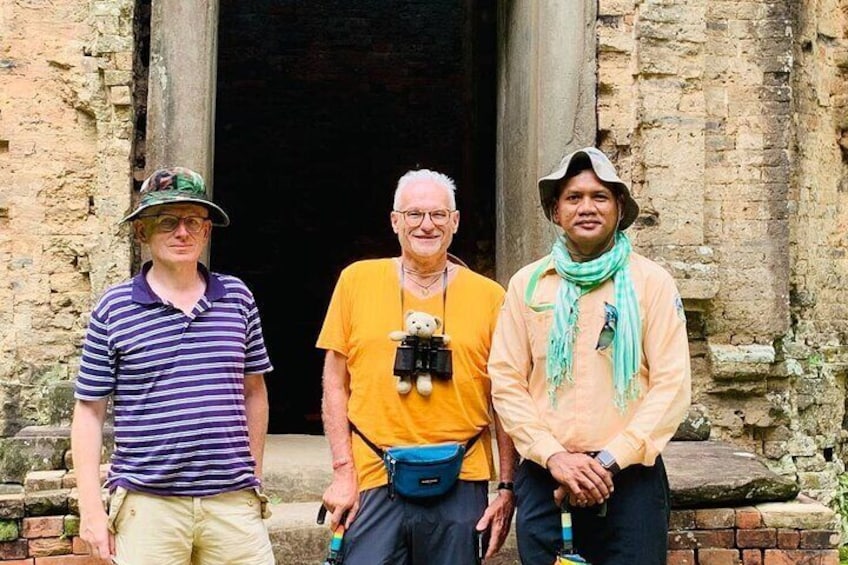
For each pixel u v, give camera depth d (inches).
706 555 190.7
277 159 511.8
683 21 257.6
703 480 194.1
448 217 150.4
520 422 143.6
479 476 150.7
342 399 154.9
